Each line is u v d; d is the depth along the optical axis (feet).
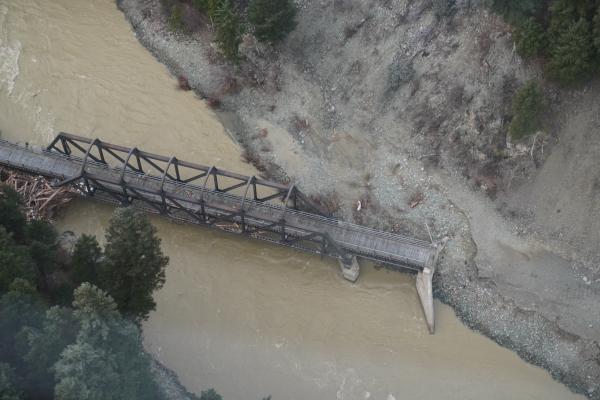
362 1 360.07
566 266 314.96
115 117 367.66
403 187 336.29
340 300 320.50
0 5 402.11
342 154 346.54
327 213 329.93
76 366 244.22
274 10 347.77
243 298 321.11
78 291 255.70
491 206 326.65
